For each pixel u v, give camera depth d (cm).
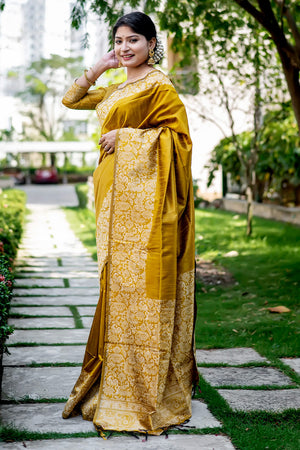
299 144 1075
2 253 545
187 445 262
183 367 296
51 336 437
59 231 1153
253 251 805
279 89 927
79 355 391
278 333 443
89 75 318
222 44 680
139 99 288
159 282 278
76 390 292
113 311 284
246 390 334
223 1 627
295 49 581
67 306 541
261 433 275
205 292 602
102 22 529
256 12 554
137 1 544
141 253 281
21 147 3406
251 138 1133
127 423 277
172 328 283
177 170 284
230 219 1170
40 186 3105
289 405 311
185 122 288
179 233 291
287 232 948
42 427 278
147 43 295
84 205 1706
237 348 419
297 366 377
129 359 281
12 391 324
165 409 286
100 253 292
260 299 557
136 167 283
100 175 299
